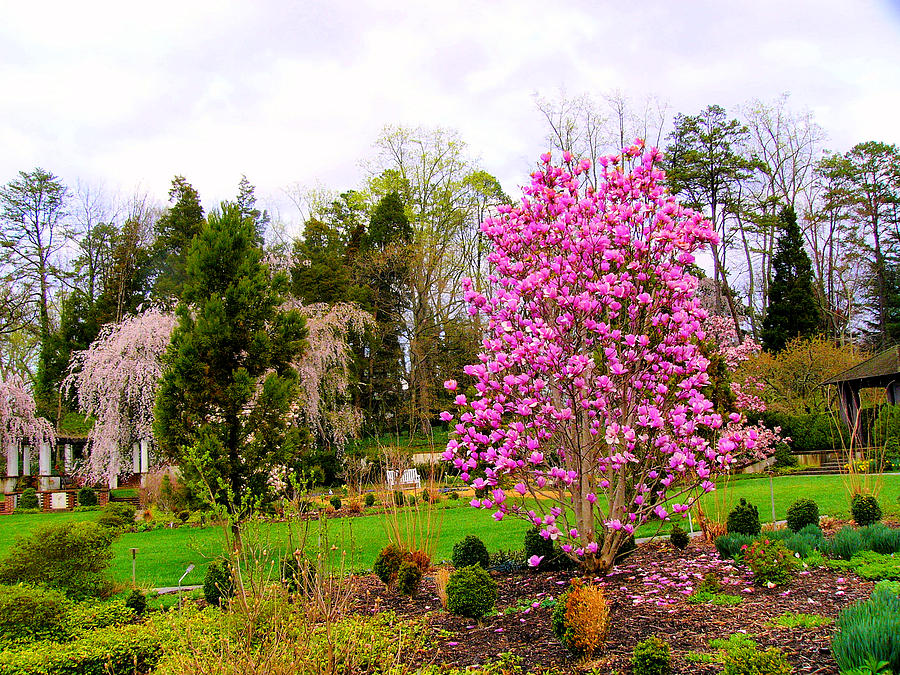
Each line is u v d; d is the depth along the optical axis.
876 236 38.28
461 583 6.14
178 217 36.12
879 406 20.81
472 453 6.75
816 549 7.19
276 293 10.52
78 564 6.86
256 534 6.86
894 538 6.88
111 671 5.04
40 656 5.04
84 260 35.62
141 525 15.41
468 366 6.80
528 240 7.16
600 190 7.48
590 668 4.53
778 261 33.44
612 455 6.58
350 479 19.34
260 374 10.45
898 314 38.56
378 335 30.17
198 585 8.77
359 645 4.89
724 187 36.12
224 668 4.09
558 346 6.60
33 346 36.69
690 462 6.48
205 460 7.77
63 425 33.12
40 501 23.91
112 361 19.20
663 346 6.76
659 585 6.43
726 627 5.07
